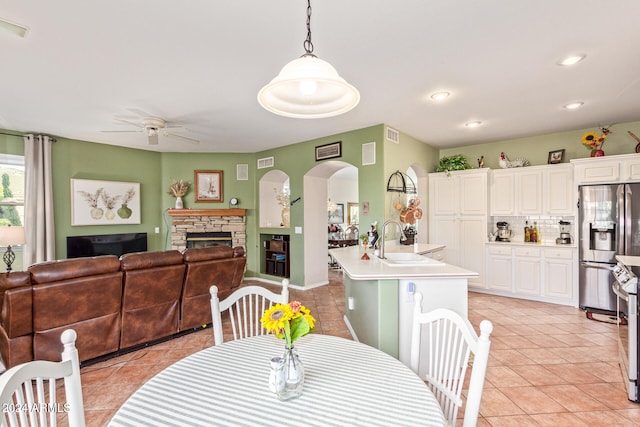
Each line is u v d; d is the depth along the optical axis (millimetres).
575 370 2635
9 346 2291
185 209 5863
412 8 1927
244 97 3363
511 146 5246
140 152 5820
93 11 1939
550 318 3875
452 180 5324
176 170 6129
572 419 2031
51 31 2150
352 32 2186
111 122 4164
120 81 2953
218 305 1687
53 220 4746
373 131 4387
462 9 1943
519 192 4871
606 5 1899
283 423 952
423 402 1057
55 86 3049
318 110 1530
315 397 1086
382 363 1340
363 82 2992
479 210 5059
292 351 1122
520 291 4723
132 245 5633
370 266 2674
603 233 4027
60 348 2520
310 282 5527
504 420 2025
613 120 4184
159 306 3139
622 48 2389
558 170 4539
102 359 2854
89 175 5203
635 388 2188
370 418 970
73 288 2480
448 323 2436
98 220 5250
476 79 2939
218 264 3492
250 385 1178
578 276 4246
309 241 5508
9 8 1899
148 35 2215
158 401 1072
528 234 4977
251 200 6293
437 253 4617
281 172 6008
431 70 2758
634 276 2264
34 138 4594
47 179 4656
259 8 1926
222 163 6234
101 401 2260
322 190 5801
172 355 2969
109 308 2771
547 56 2516
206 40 2285
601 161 4043
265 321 1118
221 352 1472
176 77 2879
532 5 1902
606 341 3201
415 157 5152
